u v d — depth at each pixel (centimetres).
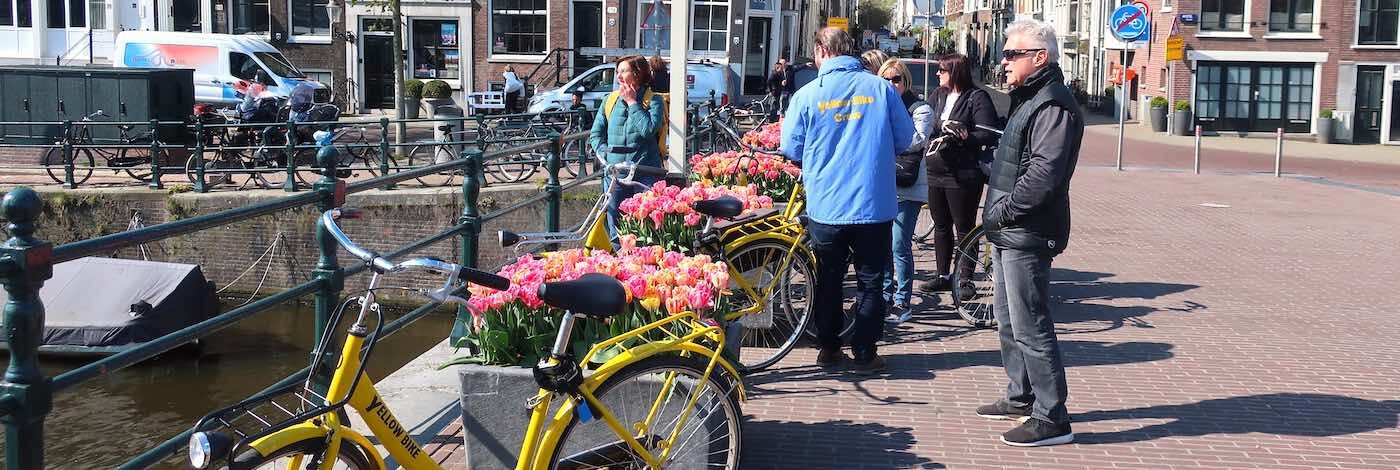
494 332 434
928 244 1108
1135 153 2841
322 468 315
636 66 823
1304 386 623
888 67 757
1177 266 1035
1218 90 3734
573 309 350
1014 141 496
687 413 390
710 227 607
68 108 1811
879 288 616
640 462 385
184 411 1151
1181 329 764
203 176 1644
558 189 805
